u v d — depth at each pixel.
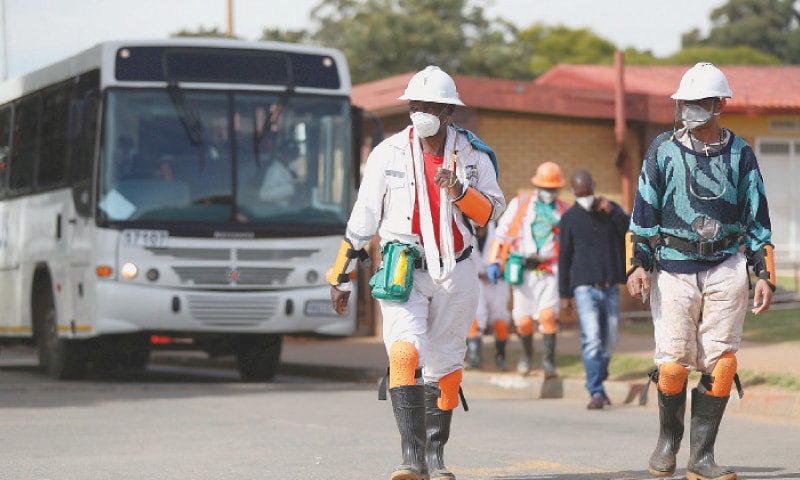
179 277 30.42
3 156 38.81
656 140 14.20
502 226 28.94
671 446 14.67
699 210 13.97
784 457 17.55
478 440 19.89
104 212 30.41
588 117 45.81
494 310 31.39
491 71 114.56
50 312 34.47
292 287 31.06
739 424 22.16
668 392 14.41
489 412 24.61
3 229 38.41
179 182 30.81
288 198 31.39
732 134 14.10
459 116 44.47
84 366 33.56
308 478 15.73
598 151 46.25
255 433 20.66
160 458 17.62
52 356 34.00
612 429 21.56
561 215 26.41
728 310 14.00
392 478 13.18
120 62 31.17
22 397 27.11
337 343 45.38
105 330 30.17
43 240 34.59
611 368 29.09
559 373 30.08
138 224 30.41
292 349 43.12
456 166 13.54
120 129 30.81
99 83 31.17
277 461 17.28
